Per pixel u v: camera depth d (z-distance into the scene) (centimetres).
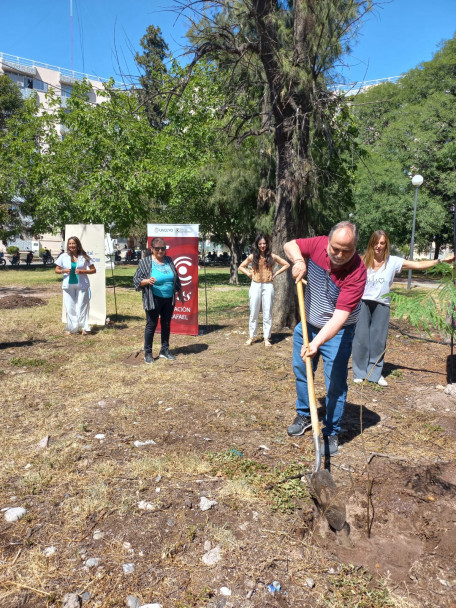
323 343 314
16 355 649
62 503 278
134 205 1867
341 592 217
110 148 1802
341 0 680
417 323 339
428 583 226
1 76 3381
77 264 779
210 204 1952
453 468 335
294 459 343
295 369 379
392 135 2620
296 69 691
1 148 2336
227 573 227
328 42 693
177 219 2234
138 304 1223
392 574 232
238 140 830
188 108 1906
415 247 2730
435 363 623
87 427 392
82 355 648
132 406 445
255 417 423
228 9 702
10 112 3406
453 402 474
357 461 343
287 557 239
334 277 327
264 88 800
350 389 509
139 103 821
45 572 224
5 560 231
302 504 285
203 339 769
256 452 352
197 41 718
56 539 247
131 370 573
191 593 214
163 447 356
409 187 2547
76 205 1847
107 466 321
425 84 2845
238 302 1277
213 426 400
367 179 2459
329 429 360
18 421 406
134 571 226
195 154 1953
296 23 704
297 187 748
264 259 684
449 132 2572
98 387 504
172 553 239
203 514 270
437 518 275
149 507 275
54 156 1998
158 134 1972
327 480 278
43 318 957
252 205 1856
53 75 5025
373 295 510
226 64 795
